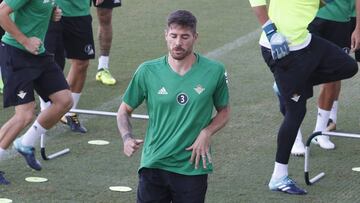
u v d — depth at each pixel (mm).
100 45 30359
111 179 21375
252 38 38156
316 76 21188
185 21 15242
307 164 21234
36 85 21469
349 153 23938
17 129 20891
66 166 22234
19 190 20406
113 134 25172
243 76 31844
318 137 24375
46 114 21500
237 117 26844
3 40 21094
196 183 15773
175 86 15594
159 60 15844
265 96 29234
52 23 24625
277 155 20859
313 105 28438
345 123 26453
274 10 20734
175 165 15727
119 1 30234
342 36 24031
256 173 22062
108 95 29109
